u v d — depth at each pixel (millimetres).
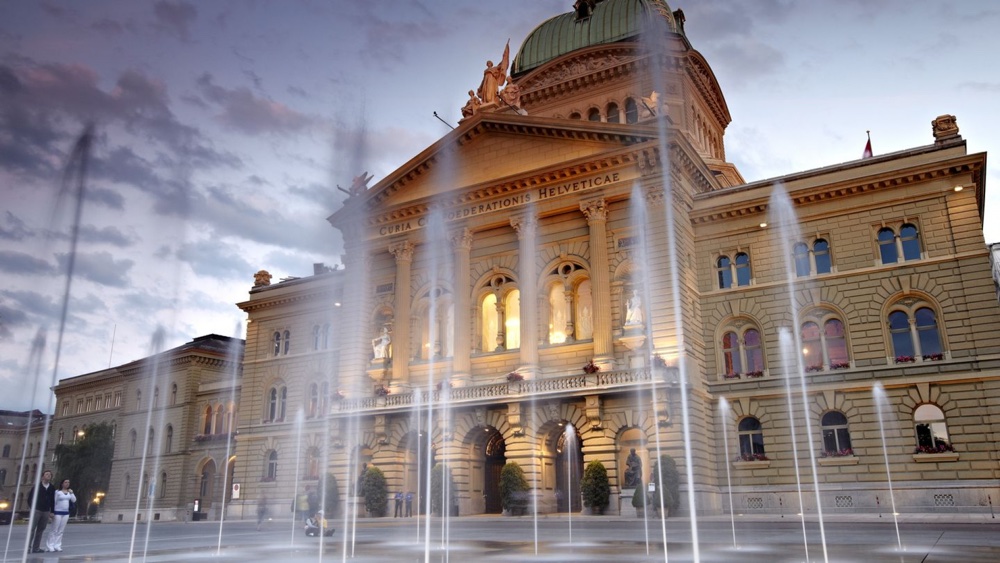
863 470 38656
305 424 58062
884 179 41000
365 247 52562
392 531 33094
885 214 41188
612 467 39562
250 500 58594
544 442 42750
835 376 40469
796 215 43438
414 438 46844
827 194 42469
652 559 17766
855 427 39375
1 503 94062
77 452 80688
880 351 39781
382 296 51656
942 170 39812
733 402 42500
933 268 39438
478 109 50594
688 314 42156
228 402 73750
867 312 40562
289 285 62188
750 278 43969
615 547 22062
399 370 48312
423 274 50250
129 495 78312
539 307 45500
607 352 41812
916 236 40531
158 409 79188
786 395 41250
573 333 44375
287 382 60406
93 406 92500
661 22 61906
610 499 39188
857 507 38219
